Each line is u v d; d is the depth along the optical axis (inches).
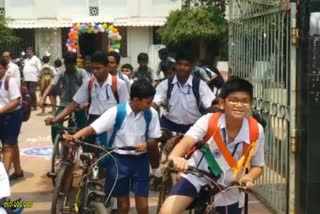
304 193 191.2
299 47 190.9
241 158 133.7
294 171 199.8
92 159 178.2
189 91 225.0
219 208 137.6
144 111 180.1
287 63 201.9
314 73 185.5
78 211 171.5
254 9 247.1
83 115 266.2
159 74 400.5
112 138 179.9
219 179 134.6
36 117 539.2
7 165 263.4
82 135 177.9
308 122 187.3
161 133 201.3
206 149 133.7
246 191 129.5
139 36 1087.0
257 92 242.2
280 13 210.7
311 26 184.5
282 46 208.5
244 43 265.4
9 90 255.0
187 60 222.5
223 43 860.6
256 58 244.2
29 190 263.0
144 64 379.6
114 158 177.0
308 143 187.9
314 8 184.2
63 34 1096.8
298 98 193.3
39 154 353.4
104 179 184.4
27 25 1074.1
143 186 181.8
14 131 264.2
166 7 1062.4
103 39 1037.2
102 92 226.2
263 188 238.7
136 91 175.9
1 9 1082.1
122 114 177.8
